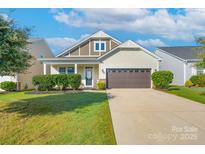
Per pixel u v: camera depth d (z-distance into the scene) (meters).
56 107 11.28
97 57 23.59
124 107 11.08
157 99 13.88
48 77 19.62
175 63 25.95
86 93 17.53
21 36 8.95
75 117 9.05
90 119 8.60
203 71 24.33
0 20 8.61
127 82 22.55
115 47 22.38
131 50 22.56
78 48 24.66
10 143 6.42
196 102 12.51
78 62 22.53
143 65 22.53
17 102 12.94
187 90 18.62
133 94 16.70
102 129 7.24
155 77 20.19
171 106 11.29
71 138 6.53
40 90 19.70
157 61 22.53
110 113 9.62
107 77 22.62
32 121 8.66
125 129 7.18
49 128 7.68
